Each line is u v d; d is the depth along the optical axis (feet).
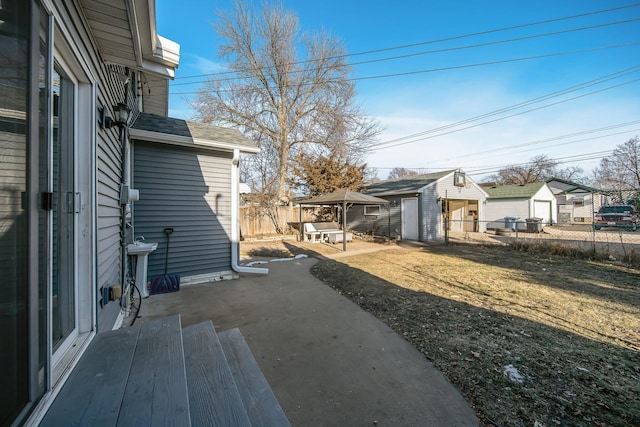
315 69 48.93
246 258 26.02
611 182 68.90
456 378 7.25
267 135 51.29
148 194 15.52
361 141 51.72
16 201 3.25
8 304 3.10
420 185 41.42
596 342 9.14
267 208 46.75
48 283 4.04
